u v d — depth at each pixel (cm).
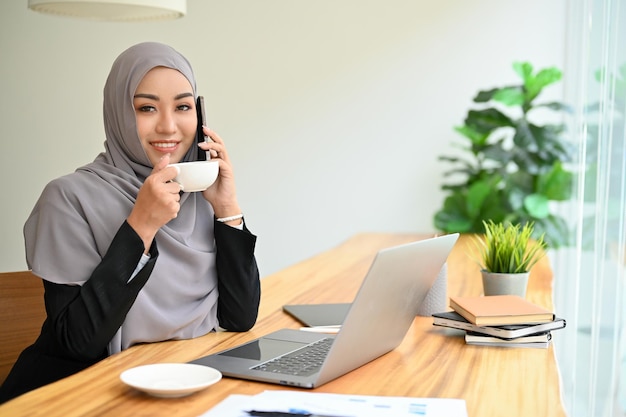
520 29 473
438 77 487
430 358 159
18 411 123
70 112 530
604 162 254
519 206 415
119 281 161
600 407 248
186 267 183
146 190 162
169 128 183
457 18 481
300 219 513
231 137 516
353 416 120
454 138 487
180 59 188
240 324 186
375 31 493
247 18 507
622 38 217
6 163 536
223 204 191
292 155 511
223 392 134
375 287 138
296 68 505
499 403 130
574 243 395
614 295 227
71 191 176
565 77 461
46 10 291
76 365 171
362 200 504
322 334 177
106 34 523
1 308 192
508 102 419
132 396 131
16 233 539
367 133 500
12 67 529
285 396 130
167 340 178
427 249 157
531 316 171
